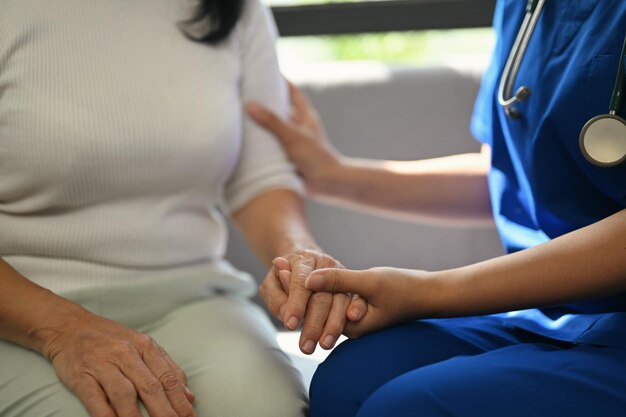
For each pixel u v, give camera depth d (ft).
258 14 4.74
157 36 4.16
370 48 7.43
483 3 6.46
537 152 3.65
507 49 4.04
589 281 3.23
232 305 4.32
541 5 3.72
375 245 5.93
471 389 2.95
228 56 4.43
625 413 2.88
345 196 4.87
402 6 6.58
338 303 3.49
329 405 3.31
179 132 4.07
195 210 4.34
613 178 3.41
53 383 3.48
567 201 3.67
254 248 4.69
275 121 4.73
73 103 3.87
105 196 4.01
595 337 3.30
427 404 2.93
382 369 3.33
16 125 3.81
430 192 4.68
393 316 3.46
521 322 3.75
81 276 4.01
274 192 4.70
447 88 5.94
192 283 4.25
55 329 3.58
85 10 4.02
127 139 3.95
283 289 3.74
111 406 3.30
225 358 3.76
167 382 3.37
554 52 3.67
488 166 4.57
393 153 5.95
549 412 2.88
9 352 3.72
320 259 3.83
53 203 3.94
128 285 4.05
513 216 4.05
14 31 3.85
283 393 3.59
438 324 3.66
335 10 6.67
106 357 3.40
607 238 3.22
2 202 3.99
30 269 3.97
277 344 4.09
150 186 4.09
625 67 3.31
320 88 6.06
